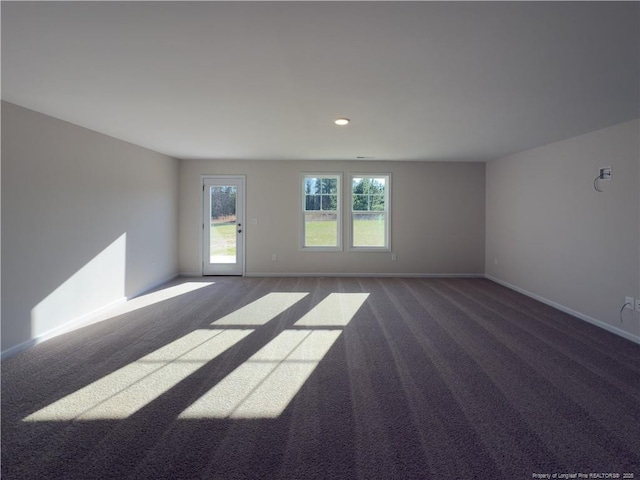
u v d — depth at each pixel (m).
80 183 3.75
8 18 1.67
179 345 3.12
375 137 4.30
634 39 1.86
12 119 2.94
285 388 2.37
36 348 3.04
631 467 1.64
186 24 1.74
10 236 2.91
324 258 6.38
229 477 1.58
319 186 6.37
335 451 1.75
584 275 3.91
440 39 1.89
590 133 3.85
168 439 1.83
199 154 5.68
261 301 4.65
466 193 6.30
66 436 1.85
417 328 3.59
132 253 4.79
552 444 1.80
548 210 4.57
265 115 3.36
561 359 2.83
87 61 2.17
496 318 3.94
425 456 1.71
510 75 2.36
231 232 6.34
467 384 2.42
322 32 1.82
